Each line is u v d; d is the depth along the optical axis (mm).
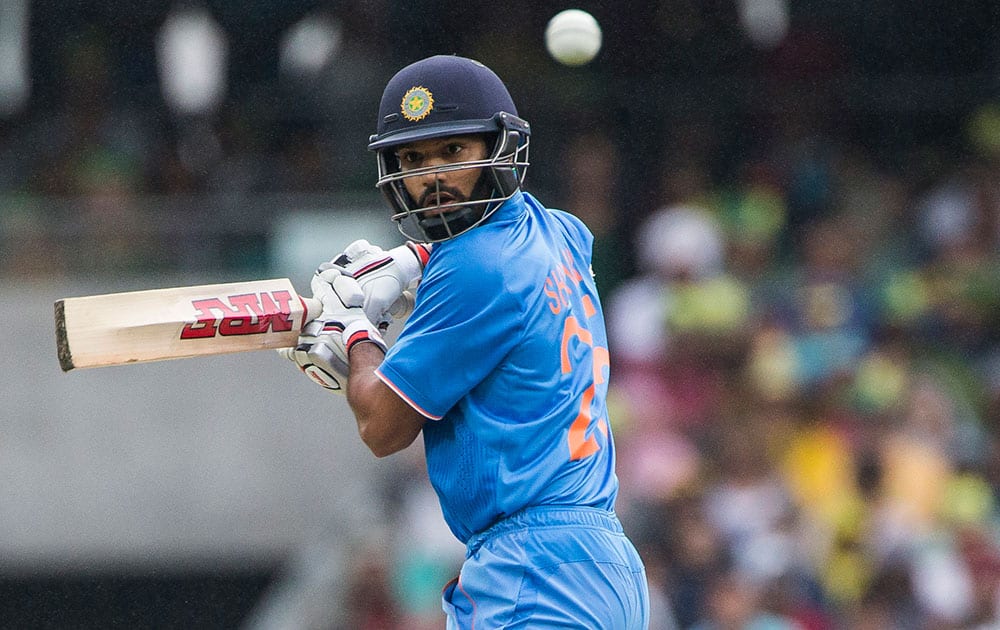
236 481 35688
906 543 29609
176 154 38719
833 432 31984
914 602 29062
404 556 29609
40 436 35375
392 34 39094
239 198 35219
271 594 36531
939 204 38625
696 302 33938
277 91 38781
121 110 39594
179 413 35688
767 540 29031
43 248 35062
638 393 33062
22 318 35031
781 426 32125
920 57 40781
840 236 36531
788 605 28203
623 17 39469
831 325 34469
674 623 28391
